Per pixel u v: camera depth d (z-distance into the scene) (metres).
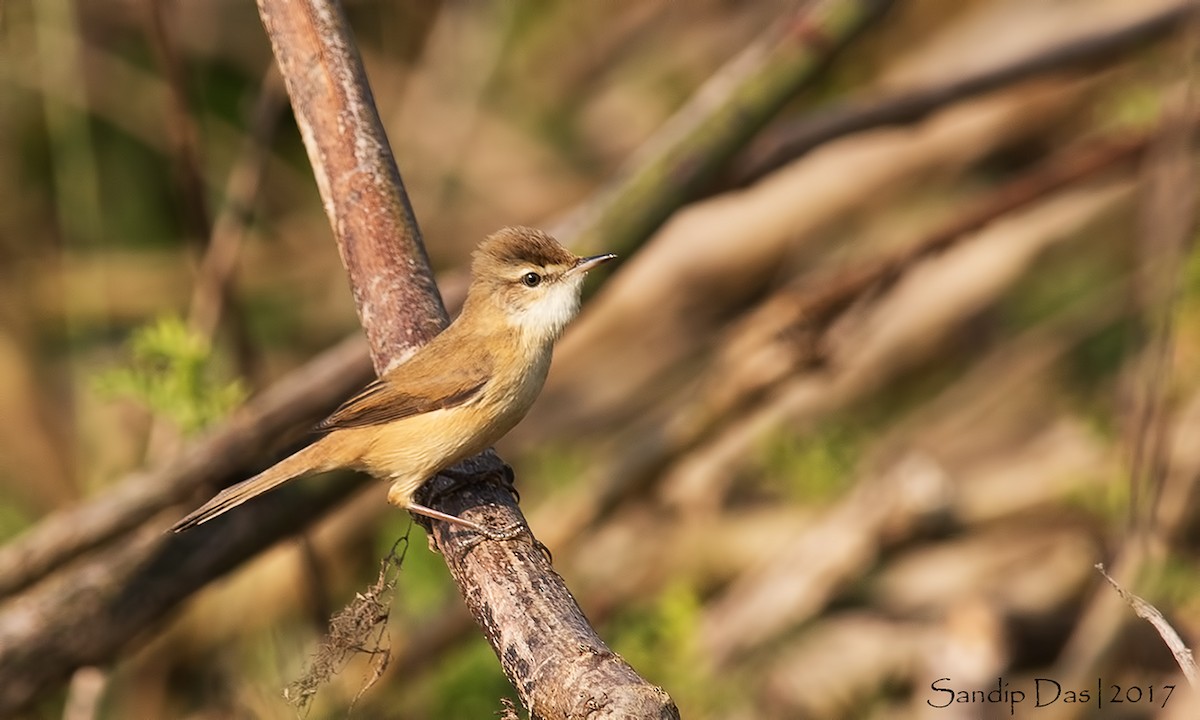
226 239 12.73
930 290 16.06
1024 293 16.48
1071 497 13.84
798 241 16.53
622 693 6.14
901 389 16.16
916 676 12.92
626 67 18.88
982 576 13.82
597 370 16.72
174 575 10.73
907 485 13.59
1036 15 16.83
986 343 16.33
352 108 8.69
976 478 14.95
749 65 11.32
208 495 10.92
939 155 16.59
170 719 13.23
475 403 8.92
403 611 12.91
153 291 16.55
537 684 6.47
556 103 18.52
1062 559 13.70
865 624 13.56
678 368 16.61
